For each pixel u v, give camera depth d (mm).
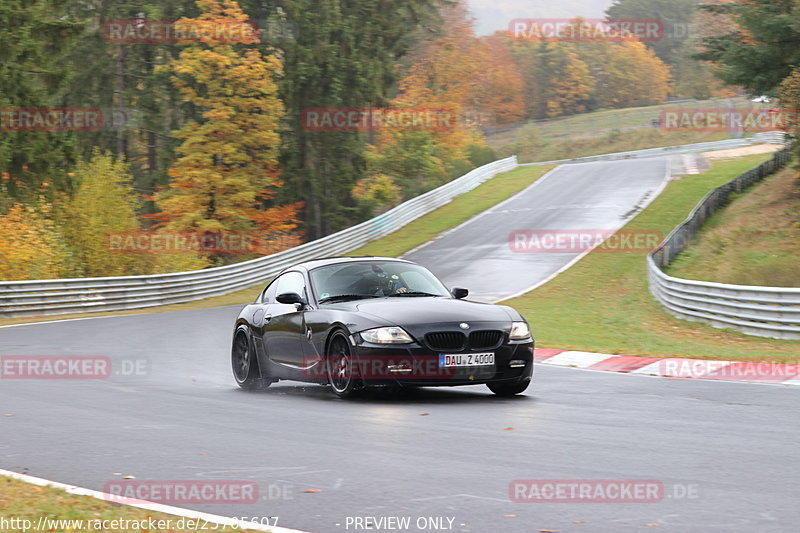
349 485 16234
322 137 151250
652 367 36062
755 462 17719
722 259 83125
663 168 173625
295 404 26984
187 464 18328
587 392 29141
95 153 112312
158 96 148000
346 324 27047
